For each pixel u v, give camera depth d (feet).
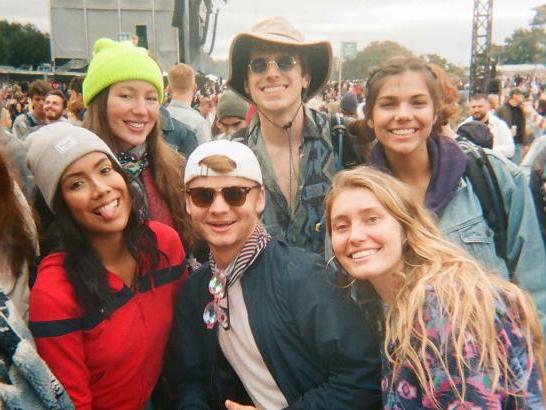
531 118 29.40
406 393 4.96
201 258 8.71
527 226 6.85
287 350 5.93
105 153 6.05
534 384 4.86
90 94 8.37
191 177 6.03
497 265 6.77
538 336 5.09
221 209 5.89
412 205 5.75
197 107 42.16
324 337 5.71
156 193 8.48
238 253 6.09
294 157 8.64
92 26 69.92
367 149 8.32
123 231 6.39
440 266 5.28
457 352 4.62
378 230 5.54
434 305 4.91
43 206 6.56
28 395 4.99
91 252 6.02
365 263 5.58
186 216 8.46
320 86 9.43
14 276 5.83
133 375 6.26
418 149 7.14
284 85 8.53
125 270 6.48
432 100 6.93
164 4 68.44
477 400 4.53
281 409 6.00
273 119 8.62
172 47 69.92
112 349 6.00
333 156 8.58
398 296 5.26
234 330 6.12
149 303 6.46
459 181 6.91
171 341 6.75
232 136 9.34
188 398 6.55
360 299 6.19
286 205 8.57
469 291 4.89
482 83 61.36
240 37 8.57
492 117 22.81
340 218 5.75
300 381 5.95
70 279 5.79
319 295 5.83
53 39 69.97
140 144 8.41
